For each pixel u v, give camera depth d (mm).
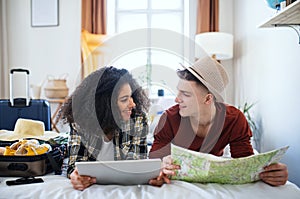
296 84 1710
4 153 1246
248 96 2744
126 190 1023
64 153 1489
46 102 2184
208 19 3277
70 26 3619
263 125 2309
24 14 3678
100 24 3424
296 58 1703
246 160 1014
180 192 990
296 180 1728
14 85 3680
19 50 3689
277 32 2006
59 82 3270
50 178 1181
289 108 1816
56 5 3627
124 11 3701
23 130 1687
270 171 1064
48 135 1719
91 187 1047
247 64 2779
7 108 2133
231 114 1339
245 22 2848
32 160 1206
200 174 1057
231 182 1074
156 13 3660
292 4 1228
